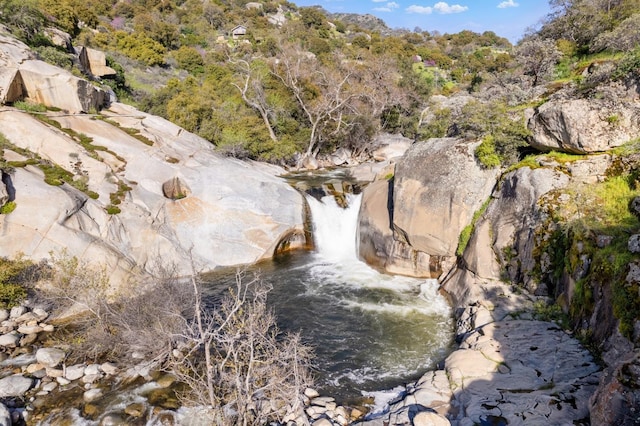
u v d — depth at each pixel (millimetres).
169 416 8797
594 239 9914
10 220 13570
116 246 15453
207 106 29797
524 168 13305
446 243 15250
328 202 21609
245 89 32250
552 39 23844
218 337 8844
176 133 24359
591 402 6816
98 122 20562
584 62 20906
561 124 13039
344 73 41344
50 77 19984
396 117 40500
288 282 16438
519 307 11273
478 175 14766
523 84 21297
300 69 37344
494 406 7855
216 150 25641
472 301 12547
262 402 8789
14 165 15148
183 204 18406
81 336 11562
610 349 8281
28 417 8805
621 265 8555
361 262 18781
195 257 17312
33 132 17141
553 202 11844
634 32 17734
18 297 12672
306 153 33188
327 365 10984
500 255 13000
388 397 9516
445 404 8391
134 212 16719
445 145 15812
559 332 9898
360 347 11805
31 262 13266
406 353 11445
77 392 9562
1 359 10656
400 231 16500
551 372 8578
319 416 8758
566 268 10469
